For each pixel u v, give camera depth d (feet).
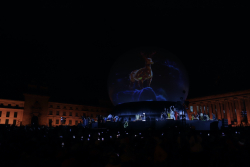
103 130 80.07
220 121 93.50
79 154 17.03
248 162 20.34
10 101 216.33
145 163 17.24
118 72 130.52
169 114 98.32
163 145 25.64
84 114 267.80
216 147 22.56
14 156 24.70
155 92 117.80
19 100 220.64
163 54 127.44
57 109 246.68
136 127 86.69
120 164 13.50
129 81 124.16
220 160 20.56
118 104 129.29
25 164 15.96
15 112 216.33
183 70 130.11
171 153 22.71
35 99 223.10
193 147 21.36
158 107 111.04
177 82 122.01
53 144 31.86
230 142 22.81
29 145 31.27
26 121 211.00
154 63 122.31
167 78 119.75
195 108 223.92
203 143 28.45
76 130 69.67
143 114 104.47
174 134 41.55
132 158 15.39
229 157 20.97
